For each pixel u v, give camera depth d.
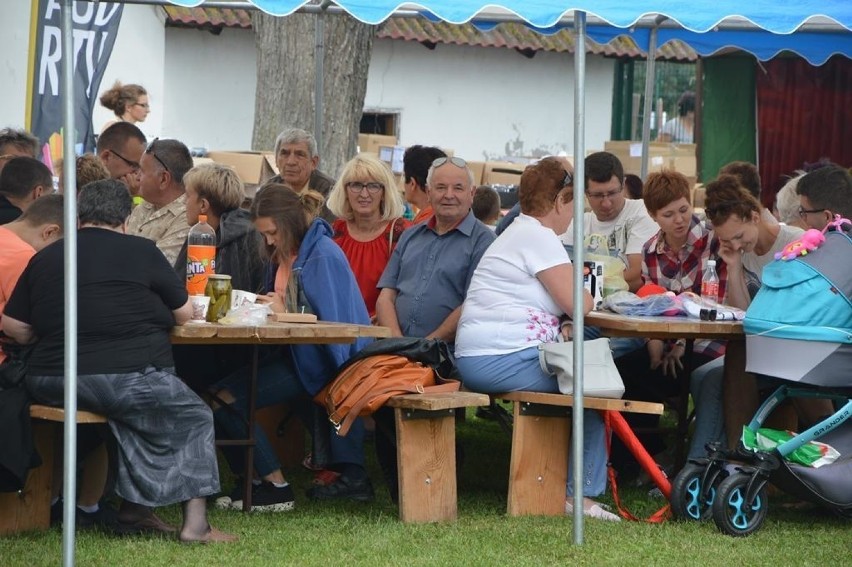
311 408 9.18
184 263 9.71
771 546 7.71
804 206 8.56
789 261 8.26
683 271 10.10
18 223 8.28
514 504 8.49
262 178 14.94
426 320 9.59
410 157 10.91
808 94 24.08
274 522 8.20
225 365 8.97
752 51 13.85
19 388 7.45
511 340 8.42
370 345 8.46
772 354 8.20
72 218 6.84
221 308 7.95
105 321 7.28
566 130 31.39
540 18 7.25
